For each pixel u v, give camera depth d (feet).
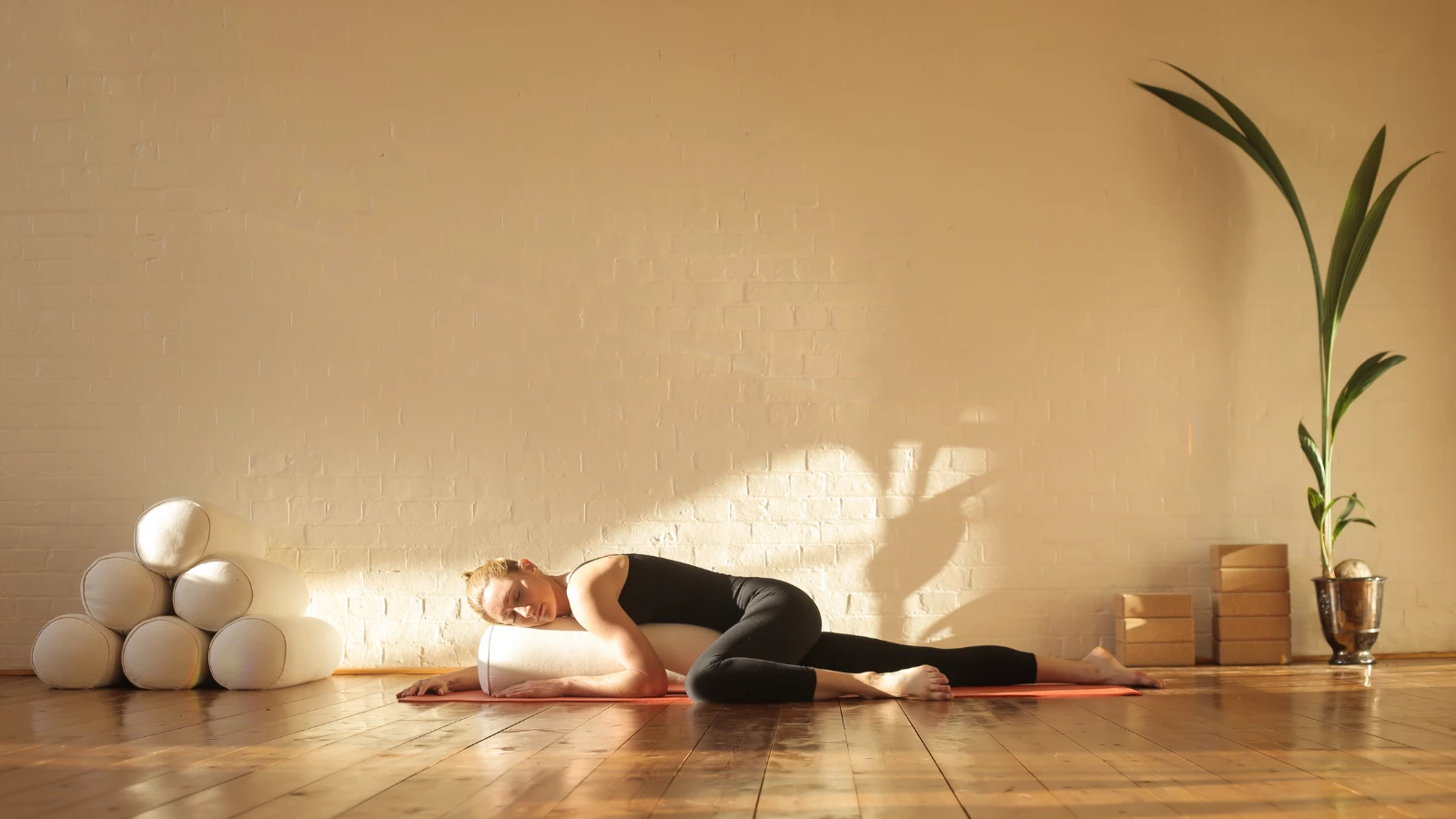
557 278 15.90
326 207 15.99
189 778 6.79
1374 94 16.21
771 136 16.08
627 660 10.88
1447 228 16.07
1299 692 11.13
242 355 15.79
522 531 15.53
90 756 7.75
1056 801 5.83
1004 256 15.96
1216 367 15.87
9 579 15.35
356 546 15.52
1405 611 15.56
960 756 7.23
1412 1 16.19
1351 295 16.05
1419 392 15.89
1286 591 14.83
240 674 12.93
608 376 15.76
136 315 15.83
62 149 16.07
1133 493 15.65
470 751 7.75
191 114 16.11
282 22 16.16
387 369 15.76
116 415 15.67
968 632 15.40
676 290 15.89
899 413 15.71
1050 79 16.15
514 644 11.57
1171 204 16.05
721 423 15.69
